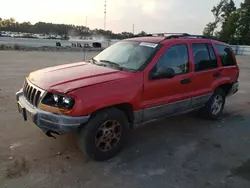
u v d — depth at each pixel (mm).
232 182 3324
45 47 29141
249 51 36781
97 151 3572
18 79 9031
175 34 5164
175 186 3178
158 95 4152
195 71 4809
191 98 4809
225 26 56531
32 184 3059
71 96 3160
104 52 4926
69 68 4172
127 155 3893
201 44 5070
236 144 4508
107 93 3432
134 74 3830
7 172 3258
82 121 3234
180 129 5098
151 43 4422
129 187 3113
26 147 3926
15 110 5566
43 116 3260
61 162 3570
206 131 5059
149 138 4574
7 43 32219
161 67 3988
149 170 3514
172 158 3879
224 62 5641
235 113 6422
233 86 5934
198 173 3498
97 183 3158
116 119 3662
